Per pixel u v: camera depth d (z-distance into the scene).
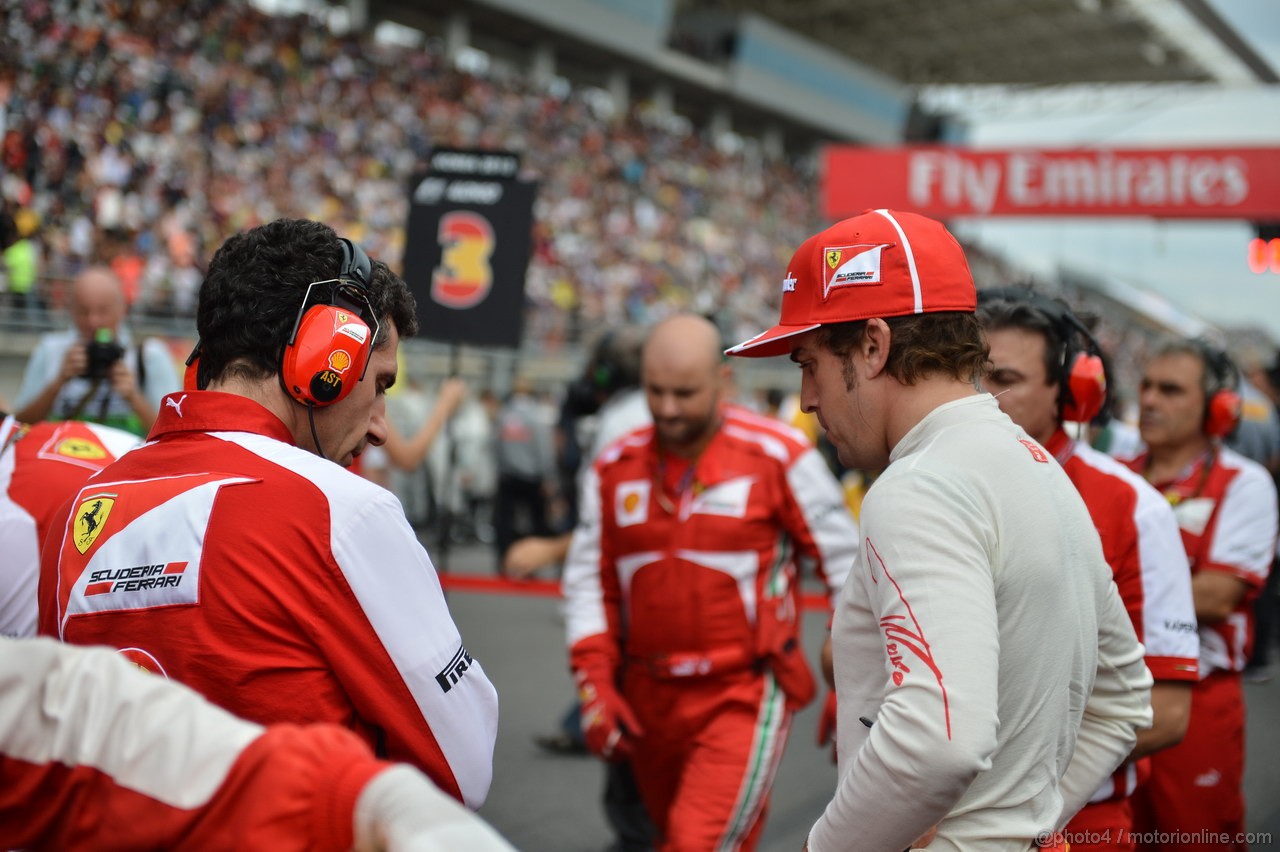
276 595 1.14
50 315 9.75
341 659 1.16
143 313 10.36
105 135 13.48
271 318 1.24
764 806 2.34
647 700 2.39
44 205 11.38
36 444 1.74
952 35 30.92
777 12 31.16
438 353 12.38
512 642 5.75
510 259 4.16
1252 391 5.43
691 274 22.39
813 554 2.36
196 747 0.81
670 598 2.34
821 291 1.29
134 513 1.21
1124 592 1.73
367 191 17.23
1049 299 1.85
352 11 23.00
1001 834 1.14
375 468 8.49
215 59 17.50
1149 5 26.42
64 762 0.82
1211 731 2.35
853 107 34.50
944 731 1.03
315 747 0.82
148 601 1.16
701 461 2.35
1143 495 1.75
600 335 4.46
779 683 2.35
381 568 1.19
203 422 1.24
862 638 1.22
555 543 3.17
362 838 0.77
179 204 13.31
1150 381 2.58
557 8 24.94
